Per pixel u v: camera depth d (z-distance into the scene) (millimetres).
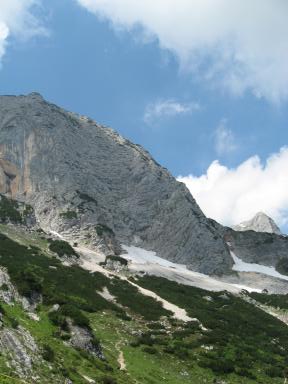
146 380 63656
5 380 39562
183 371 73750
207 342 89750
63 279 104438
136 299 109312
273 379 79938
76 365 53000
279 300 149250
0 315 52406
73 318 62469
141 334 86375
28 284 65938
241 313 123562
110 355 69312
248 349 91312
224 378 75562
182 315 105625
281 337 109125
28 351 48469
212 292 139500
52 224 165625
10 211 149750
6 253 111250
